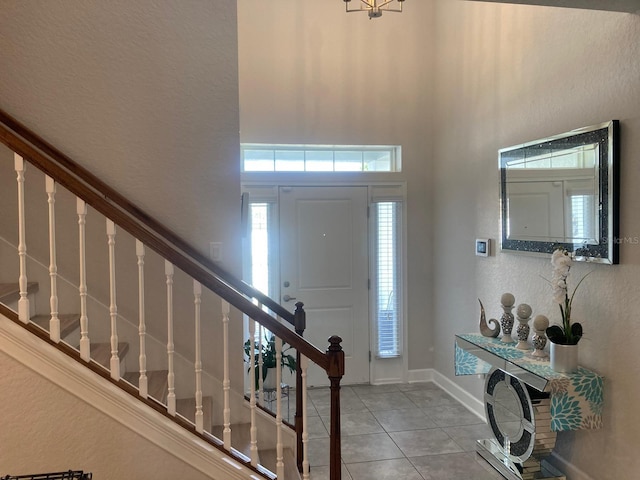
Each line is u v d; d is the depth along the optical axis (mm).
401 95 4363
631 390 2199
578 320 2541
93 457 1831
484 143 3488
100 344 2439
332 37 4223
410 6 4320
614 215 2252
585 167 2430
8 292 2041
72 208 2449
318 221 4332
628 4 2123
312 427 3494
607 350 2340
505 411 2770
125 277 2506
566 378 2322
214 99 2551
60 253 2447
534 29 2877
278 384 1995
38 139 2346
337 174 4328
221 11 2539
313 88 4207
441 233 4277
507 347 2875
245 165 4246
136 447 1857
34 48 2385
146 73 2484
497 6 3281
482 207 3533
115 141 2475
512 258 3150
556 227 2658
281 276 4297
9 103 2377
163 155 2521
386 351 4461
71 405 1807
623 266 2234
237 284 2596
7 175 2391
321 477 2801
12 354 1761
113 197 2420
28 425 1787
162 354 2537
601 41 2350
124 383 1919
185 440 1899
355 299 4422
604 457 2365
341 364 1949
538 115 2854
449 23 4020
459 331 3943
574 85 2539
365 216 4398
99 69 2441
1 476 1773
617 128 2236
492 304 3410
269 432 2559
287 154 4312
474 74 3615
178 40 2510
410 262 4445
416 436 3324
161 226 2477
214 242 2592
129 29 2459
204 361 2600
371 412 3758
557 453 2695
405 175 4402
